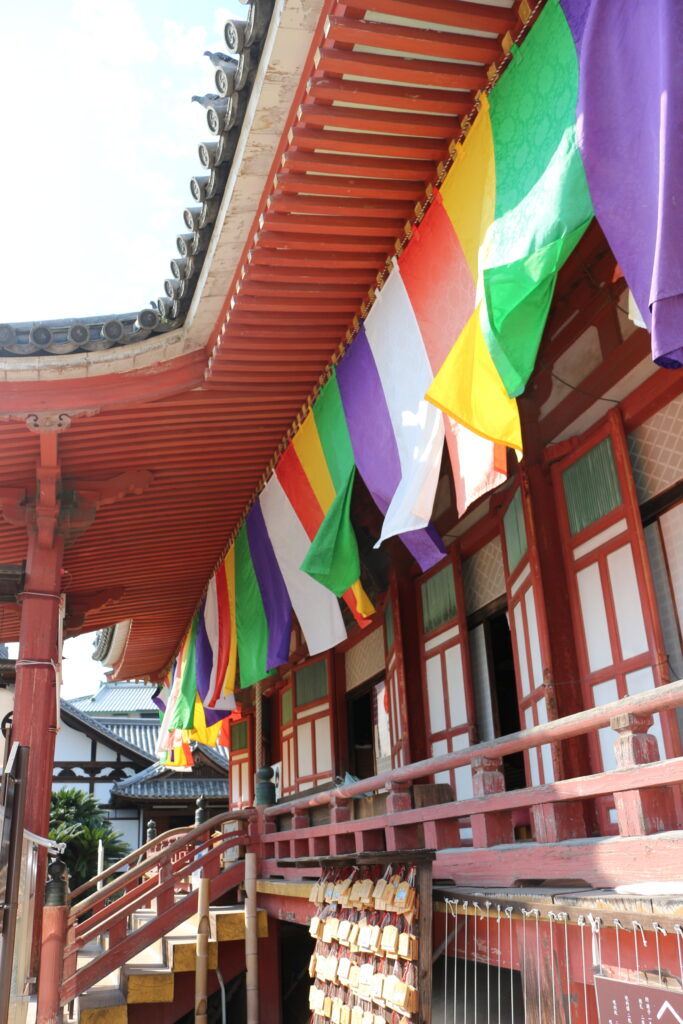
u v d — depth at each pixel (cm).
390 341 530
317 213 495
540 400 635
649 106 295
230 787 1670
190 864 778
